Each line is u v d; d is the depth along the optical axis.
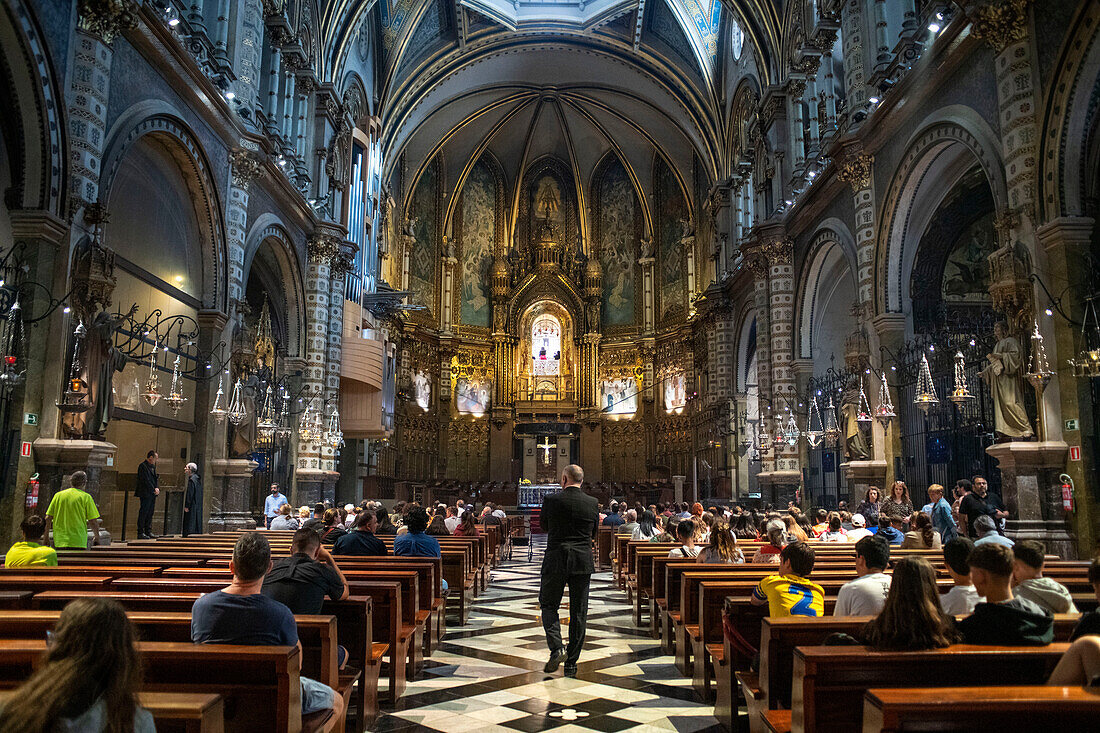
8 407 10.70
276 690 3.65
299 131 22.81
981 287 20.66
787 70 24.78
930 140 14.95
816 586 5.65
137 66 13.49
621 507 25.56
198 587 5.93
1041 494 11.05
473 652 8.95
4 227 12.52
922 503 17.27
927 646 3.68
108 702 2.23
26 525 7.41
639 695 7.02
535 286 44.06
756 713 5.10
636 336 42.88
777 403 23.77
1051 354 11.15
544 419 42.38
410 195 39.28
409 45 32.31
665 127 38.53
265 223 19.56
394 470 36.53
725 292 32.59
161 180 16.11
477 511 27.84
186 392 16.61
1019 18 11.74
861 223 17.97
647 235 42.78
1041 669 3.62
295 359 22.61
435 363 41.31
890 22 17.89
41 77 10.74
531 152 43.97
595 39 34.41
